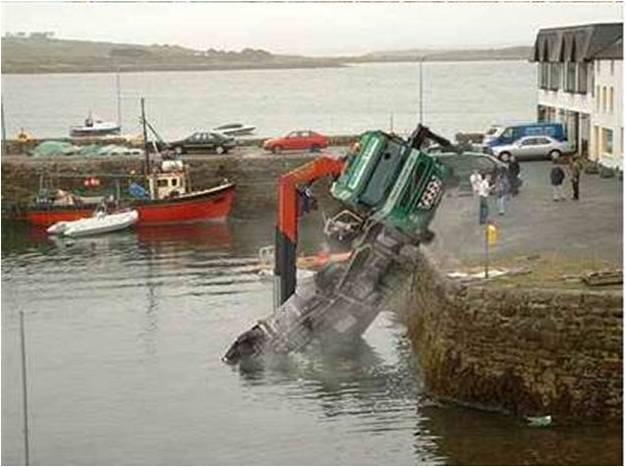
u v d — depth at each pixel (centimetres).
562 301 2686
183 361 3209
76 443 2620
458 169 4181
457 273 2948
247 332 3253
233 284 4172
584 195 4256
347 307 3347
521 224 3666
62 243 5250
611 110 4934
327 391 2939
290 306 3312
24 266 4675
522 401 2722
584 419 2670
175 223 5622
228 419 2756
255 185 6100
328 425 2695
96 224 5447
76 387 2991
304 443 2602
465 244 3362
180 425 2720
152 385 3008
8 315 3772
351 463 2486
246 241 5131
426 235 3438
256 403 2864
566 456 2486
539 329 2703
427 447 2561
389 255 3400
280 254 3519
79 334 3516
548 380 2700
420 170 3475
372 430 2669
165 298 3969
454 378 2809
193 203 5628
